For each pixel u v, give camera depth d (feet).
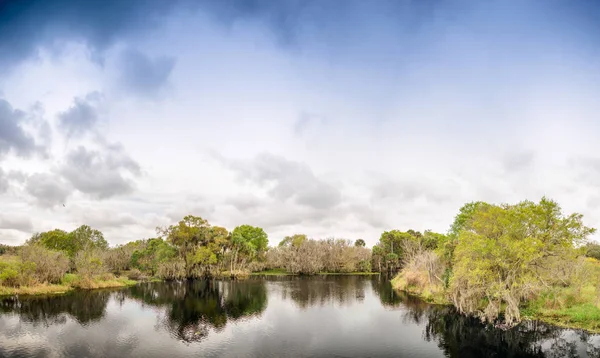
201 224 343.26
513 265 133.90
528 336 120.26
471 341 118.83
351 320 151.94
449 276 181.98
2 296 201.57
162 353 106.73
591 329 124.16
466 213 214.48
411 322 147.54
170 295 224.94
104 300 200.13
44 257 235.20
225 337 124.36
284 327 139.44
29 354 104.53
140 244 422.41
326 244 467.93
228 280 336.29
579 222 129.18
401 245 397.39
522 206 141.18
